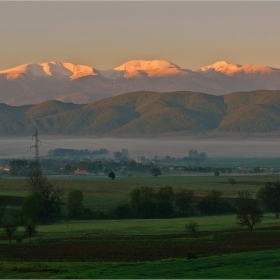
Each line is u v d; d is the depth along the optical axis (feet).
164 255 507.71
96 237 650.43
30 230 648.79
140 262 449.06
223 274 382.63
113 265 429.79
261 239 615.98
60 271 408.67
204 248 550.77
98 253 526.57
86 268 419.13
